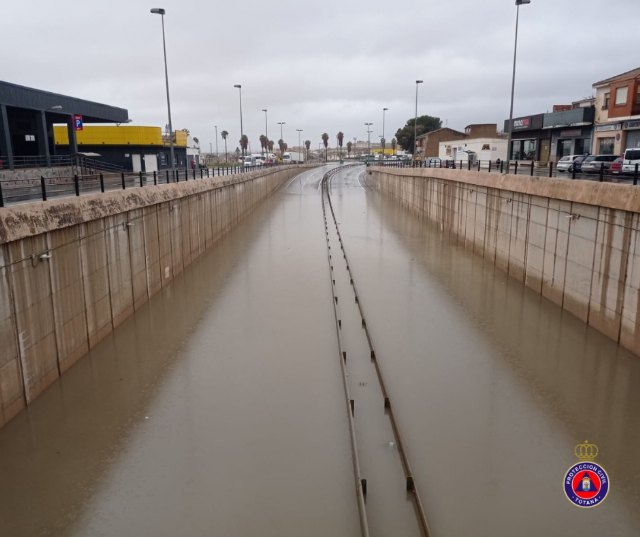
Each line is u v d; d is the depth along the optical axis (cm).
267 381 1474
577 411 1304
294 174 10138
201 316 2003
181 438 1195
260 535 909
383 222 4659
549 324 1852
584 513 958
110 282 1744
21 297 1210
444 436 1201
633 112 3947
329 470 1081
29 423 1223
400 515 953
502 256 2631
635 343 1511
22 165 3303
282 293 2328
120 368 1532
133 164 4981
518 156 6072
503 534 909
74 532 914
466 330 1848
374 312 2062
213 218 3503
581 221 1798
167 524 934
